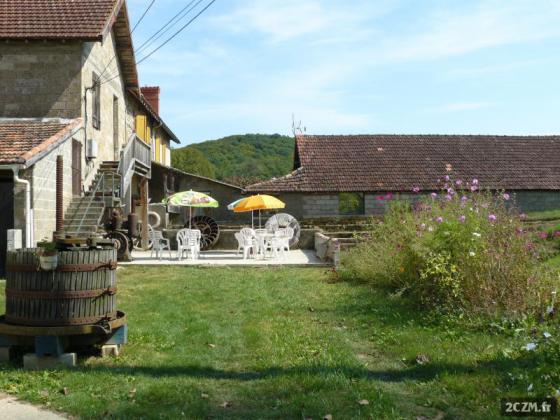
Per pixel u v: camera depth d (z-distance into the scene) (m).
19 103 19.12
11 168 14.12
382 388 5.74
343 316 9.53
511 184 30.56
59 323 6.83
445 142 34.16
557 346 5.84
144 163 23.89
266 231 21.45
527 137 35.22
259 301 11.17
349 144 33.47
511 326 7.66
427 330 8.11
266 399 5.50
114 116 24.27
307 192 29.44
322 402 5.31
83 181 19.34
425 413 5.09
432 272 9.34
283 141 95.31
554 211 27.11
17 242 13.84
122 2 21.34
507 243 9.22
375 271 12.91
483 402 5.22
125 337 7.36
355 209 32.34
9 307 7.02
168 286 13.27
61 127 17.19
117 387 5.89
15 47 19.14
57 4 20.34
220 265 17.42
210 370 6.55
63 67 19.16
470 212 10.30
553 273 9.09
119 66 24.61
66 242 7.24
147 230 23.80
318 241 20.73
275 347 7.45
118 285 13.45
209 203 22.30
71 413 5.21
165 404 5.36
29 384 6.00
